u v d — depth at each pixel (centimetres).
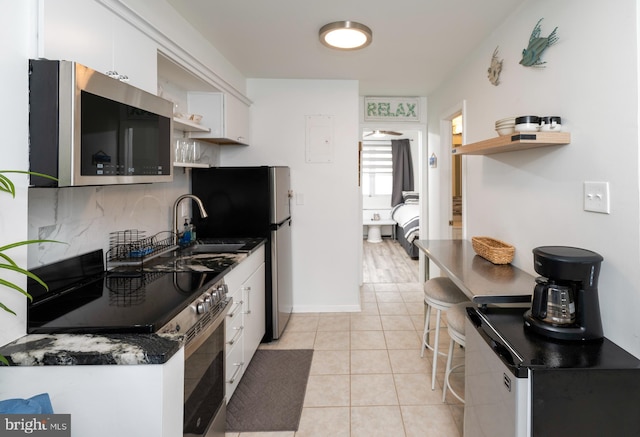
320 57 294
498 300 157
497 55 236
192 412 137
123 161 136
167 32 201
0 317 107
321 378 242
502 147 185
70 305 135
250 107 353
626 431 112
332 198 359
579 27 154
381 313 359
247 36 251
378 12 217
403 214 675
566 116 163
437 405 211
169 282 164
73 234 161
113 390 105
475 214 275
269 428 193
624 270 130
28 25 109
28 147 111
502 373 121
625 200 129
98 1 133
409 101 430
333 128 354
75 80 110
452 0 203
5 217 107
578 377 111
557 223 171
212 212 294
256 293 264
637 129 124
